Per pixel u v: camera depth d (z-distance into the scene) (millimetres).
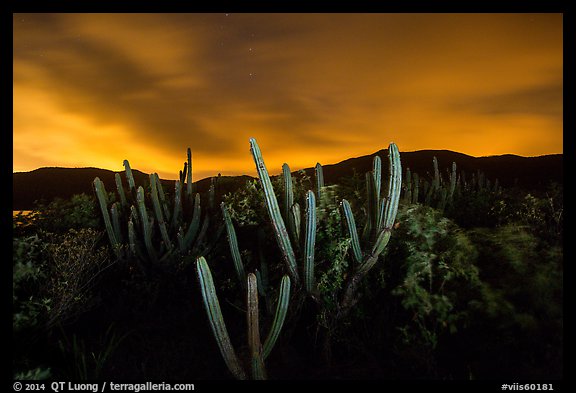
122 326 5570
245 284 4984
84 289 6137
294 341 4801
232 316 5539
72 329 5352
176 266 7207
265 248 5805
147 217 7258
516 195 7422
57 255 5641
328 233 4805
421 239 4566
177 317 5836
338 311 4516
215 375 4449
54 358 4594
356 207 5602
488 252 4461
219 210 7844
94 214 8344
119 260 7051
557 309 3635
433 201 8953
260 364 3805
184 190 8680
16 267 4613
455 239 4449
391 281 4668
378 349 4340
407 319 4426
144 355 4902
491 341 3824
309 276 4352
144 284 6477
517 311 3770
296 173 6773
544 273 3832
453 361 3928
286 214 4938
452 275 4168
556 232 5078
